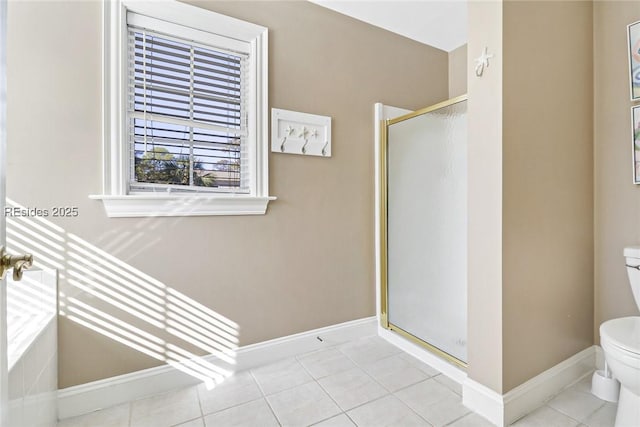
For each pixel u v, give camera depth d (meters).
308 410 1.51
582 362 1.75
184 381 1.71
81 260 1.47
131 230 1.57
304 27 2.03
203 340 1.76
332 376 1.81
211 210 1.74
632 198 1.69
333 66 2.14
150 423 1.43
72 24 1.45
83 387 1.49
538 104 1.51
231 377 1.80
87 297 1.49
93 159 1.49
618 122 1.73
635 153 1.67
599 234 1.82
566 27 1.65
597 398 1.57
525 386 1.46
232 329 1.84
